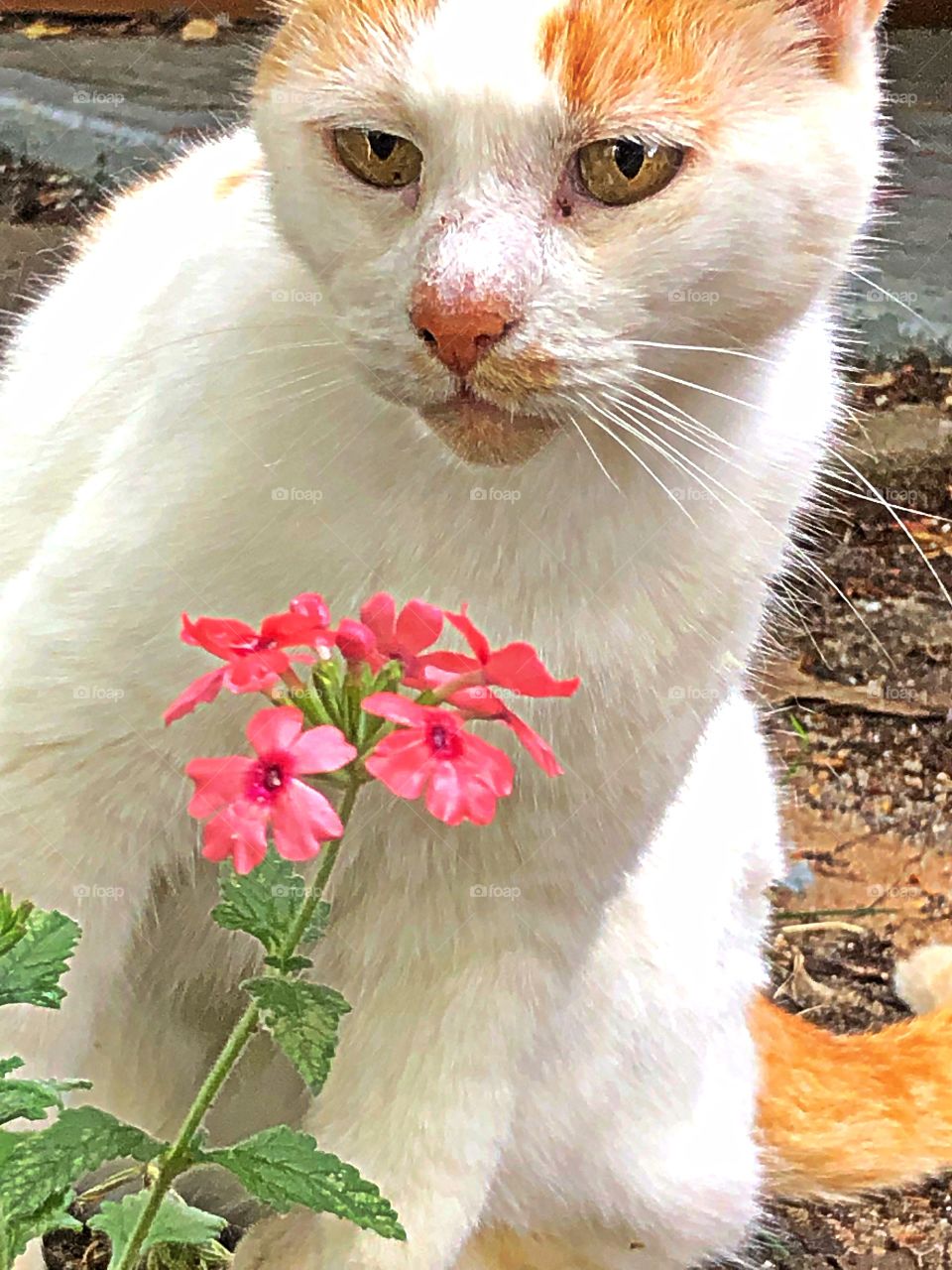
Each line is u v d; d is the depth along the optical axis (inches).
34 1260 21.2
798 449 20.3
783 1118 25.2
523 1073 21.5
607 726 19.6
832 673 35.4
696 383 19.3
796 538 22.7
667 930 23.0
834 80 19.3
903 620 36.4
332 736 16.2
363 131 18.5
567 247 18.4
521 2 18.3
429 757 16.0
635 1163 23.2
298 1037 16.3
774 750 33.7
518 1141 22.7
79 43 47.1
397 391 18.6
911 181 45.2
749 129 18.5
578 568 19.3
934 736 34.4
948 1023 26.3
